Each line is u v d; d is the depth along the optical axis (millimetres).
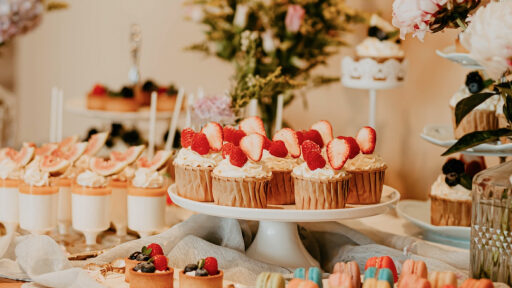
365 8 3406
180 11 4270
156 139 4312
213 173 1690
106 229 1990
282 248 1772
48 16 4957
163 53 4387
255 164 1659
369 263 1440
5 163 2105
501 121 1848
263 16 2900
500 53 1232
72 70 4906
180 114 3604
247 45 2609
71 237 2094
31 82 5121
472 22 1288
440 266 1601
